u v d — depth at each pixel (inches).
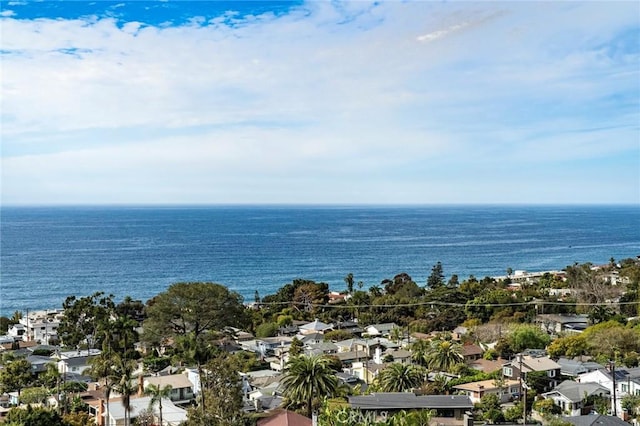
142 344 4608.8
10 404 3233.3
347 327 5679.1
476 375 3572.8
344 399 2925.7
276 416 2449.6
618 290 6215.6
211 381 2237.9
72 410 2967.5
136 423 2578.7
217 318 4124.0
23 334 5516.7
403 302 6122.1
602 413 2903.5
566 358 3966.5
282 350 4608.8
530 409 3029.0
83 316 4972.9
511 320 5236.2
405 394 2837.1
